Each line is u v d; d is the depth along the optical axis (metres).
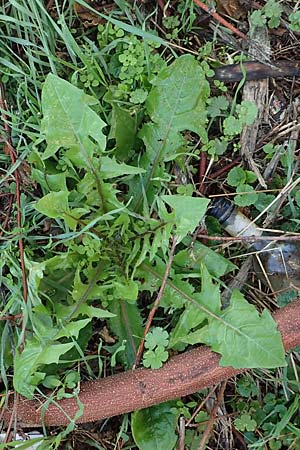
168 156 1.43
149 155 1.43
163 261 1.45
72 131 1.30
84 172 1.46
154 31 1.49
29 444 1.38
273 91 1.54
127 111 1.43
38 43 1.47
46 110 1.29
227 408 1.55
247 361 1.32
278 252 1.50
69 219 1.33
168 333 1.51
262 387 1.55
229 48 1.52
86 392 1.38
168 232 1.30
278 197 1.48
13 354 1.42
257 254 1.51
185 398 1.52
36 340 1.34
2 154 1.47
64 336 1.43
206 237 1.47
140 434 1.41
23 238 1.44
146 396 1.37
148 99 1.42
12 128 1.39
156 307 1.38
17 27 1.42
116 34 1.44
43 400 1.39
